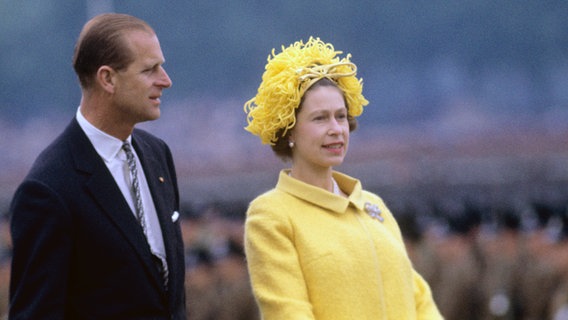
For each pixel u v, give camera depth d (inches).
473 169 6742.1
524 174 6545.3
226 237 2573.8
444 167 6786.4
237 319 2214.6
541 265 2305.6
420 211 3002.0
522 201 3895.2
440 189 6289.4
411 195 5915.4
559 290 2161.7
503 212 2694.4
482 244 2427.4
